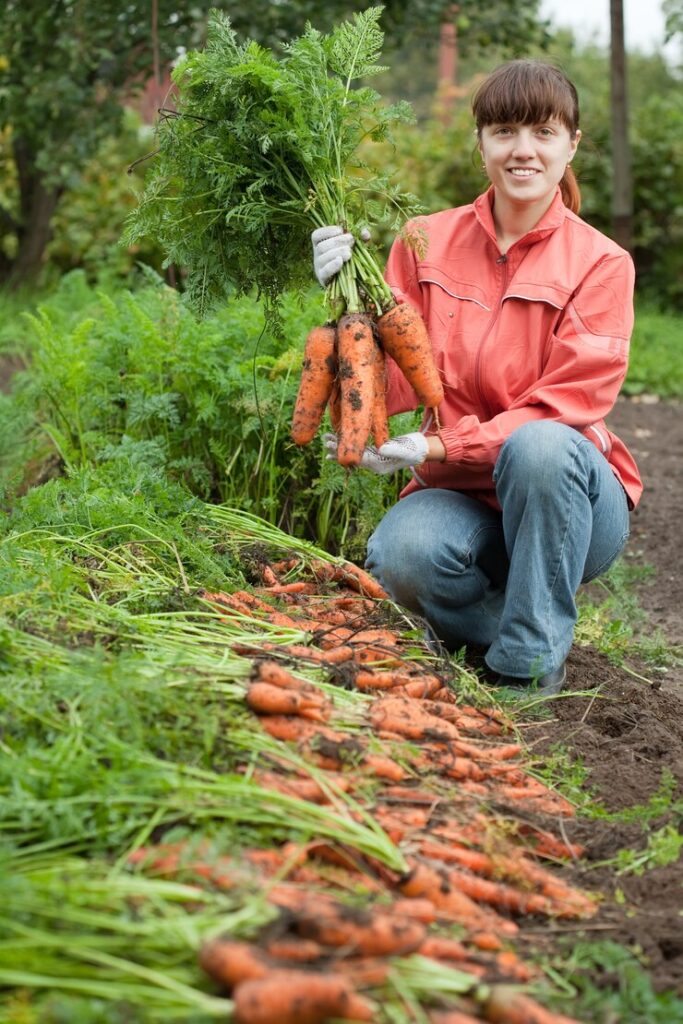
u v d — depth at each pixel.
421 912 2.18
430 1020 1.89
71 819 2.17
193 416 4.96
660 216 13.20
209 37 3.63
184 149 3.64
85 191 11.54
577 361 3.43
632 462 3.72
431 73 24.53
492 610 3.83
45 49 8.91
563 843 2.68
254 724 2.66
